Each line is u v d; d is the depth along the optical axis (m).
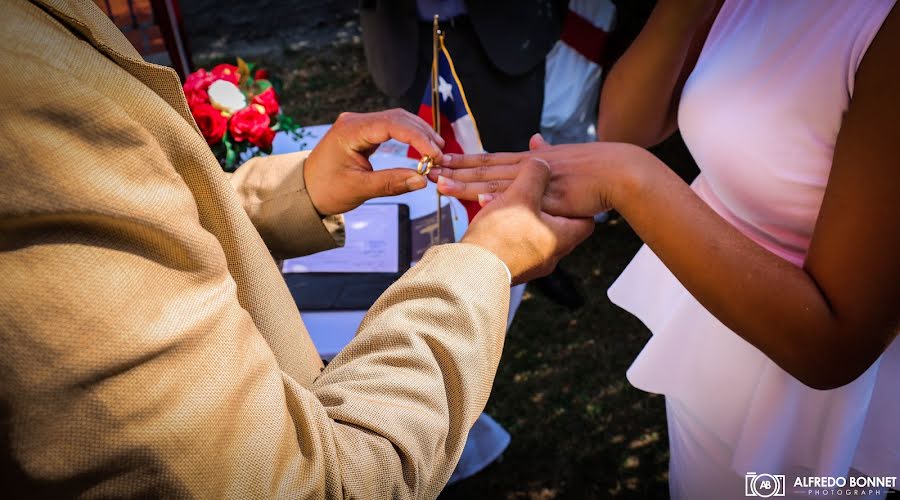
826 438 0.95
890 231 0.68
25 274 0.47
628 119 1.04
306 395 0.59
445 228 1.41
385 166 1.58
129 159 0.51
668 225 0.79
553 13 2.03
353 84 3.59
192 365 0.52
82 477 0.50
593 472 1.84
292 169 0.90
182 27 1.91
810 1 0.81
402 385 0.61
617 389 2.05
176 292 0.52
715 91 0.89
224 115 1.43
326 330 1.25
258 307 0.67
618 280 1.19
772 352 0.78
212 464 0.52
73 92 0.49
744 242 0.78
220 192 0.62
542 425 1.96
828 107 0.80
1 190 0.46
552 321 2.27
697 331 1.03
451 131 1.25
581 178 0.82
